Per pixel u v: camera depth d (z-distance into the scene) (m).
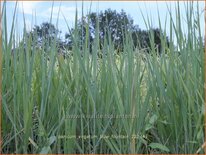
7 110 1.21
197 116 1.27
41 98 1.35
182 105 1.27
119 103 1.22
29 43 1.38
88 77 1.26
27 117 1.22
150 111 1.35
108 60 1.29
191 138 1.25
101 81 1.31
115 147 1.20
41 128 1.21
